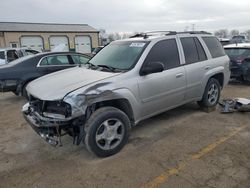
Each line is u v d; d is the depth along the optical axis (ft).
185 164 11.09
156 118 17.11
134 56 13.69
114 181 10.10
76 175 10.66
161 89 14.05
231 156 11.63
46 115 11.28
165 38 14.96
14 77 22.50
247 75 26.78
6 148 13.60
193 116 17.31
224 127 15.17
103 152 11.75
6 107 22.30
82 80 12.16
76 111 10.66
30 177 10.69
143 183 9.88
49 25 131.44
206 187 9.45
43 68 23.85
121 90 12.11
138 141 13.65
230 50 28.37
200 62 16.62
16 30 113.80
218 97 18.72
